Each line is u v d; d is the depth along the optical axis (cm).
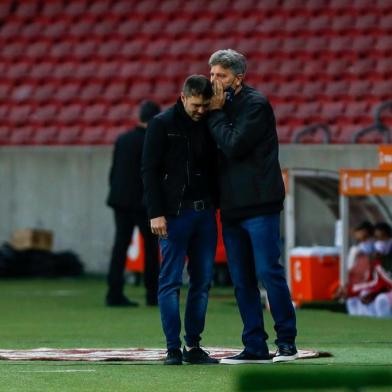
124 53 8781
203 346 3634
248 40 8706
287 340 3022
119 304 5412
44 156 7988
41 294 6269
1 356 3172
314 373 1302
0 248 7694
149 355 3222
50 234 7812
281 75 8500
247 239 3005
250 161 2941
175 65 8706
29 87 8731
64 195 7956
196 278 3016
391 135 8031
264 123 2927
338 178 5272
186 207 2966
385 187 4991
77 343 3762
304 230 7144
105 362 3066
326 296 5269
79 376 2741
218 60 2953
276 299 2978
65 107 8612
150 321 4653
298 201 7150
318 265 5256
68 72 8756
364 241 5081
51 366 2969
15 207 8019
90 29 8919
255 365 2945
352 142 7756
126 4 8981
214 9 8850
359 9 8719
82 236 7925
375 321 4678
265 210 2938
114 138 8444
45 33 8938
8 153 8031
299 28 8688
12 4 9088
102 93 8644
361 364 3012
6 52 8888
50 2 9069
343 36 8631
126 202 5319
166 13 8894
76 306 5450
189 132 2964
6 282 7319
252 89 2970
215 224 3016
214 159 2995
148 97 8600
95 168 7919
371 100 8319
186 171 2962
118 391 2470
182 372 2816
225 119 2922
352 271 5066
